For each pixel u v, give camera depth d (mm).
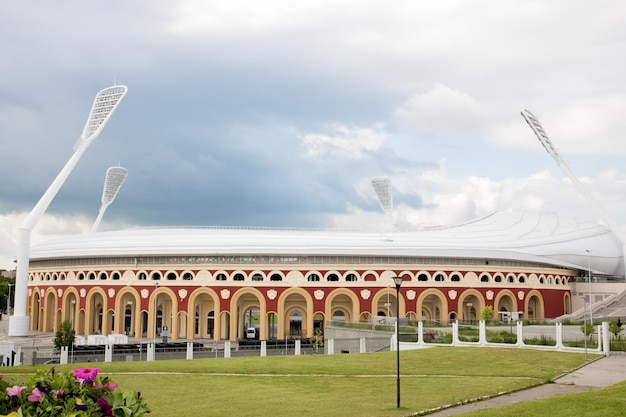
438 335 62812
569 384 39000
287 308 98062
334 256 95562
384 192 120000
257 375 43562
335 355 54406
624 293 100500
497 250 98938
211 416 30562
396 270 95562
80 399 13258
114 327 100688
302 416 30312
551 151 114375
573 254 112938
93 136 102688
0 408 12898
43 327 113375
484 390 36688
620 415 24938
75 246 106938
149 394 36531
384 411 31250
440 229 120688
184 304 97062
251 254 95500
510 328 69188
